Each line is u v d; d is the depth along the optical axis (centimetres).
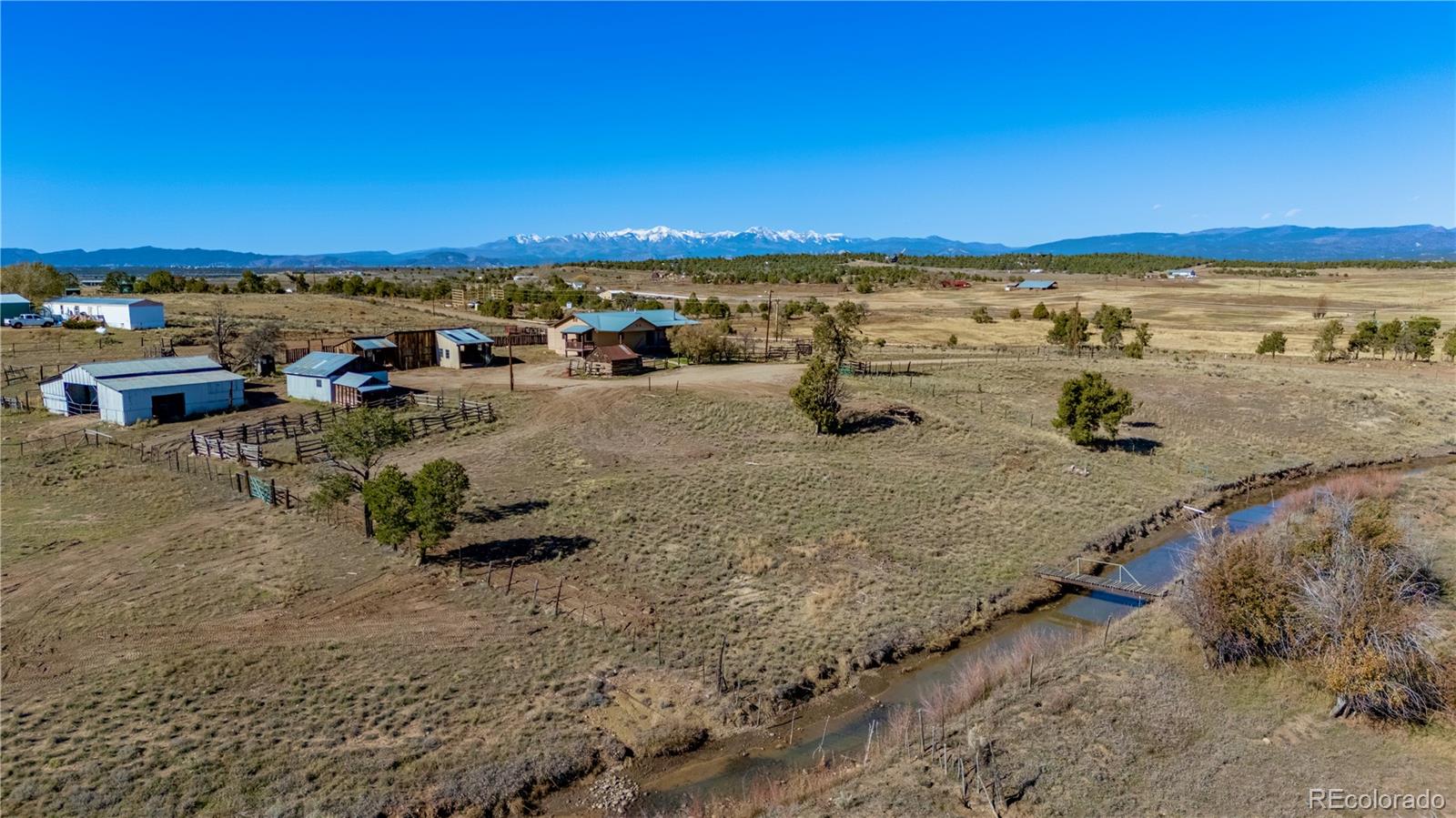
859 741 2166
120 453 4675
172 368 5925
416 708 2188
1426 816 1719
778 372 7238
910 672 2544
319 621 2684
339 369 6141
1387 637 2141
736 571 3172
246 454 4506
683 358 7919
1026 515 3866
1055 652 2531
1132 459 4816
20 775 1870
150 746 1997
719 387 6494
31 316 9269
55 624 2638
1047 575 3180
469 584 2984
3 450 4719
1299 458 4975
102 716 2125
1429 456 5094
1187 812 1756
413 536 3409
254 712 2156
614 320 8281
